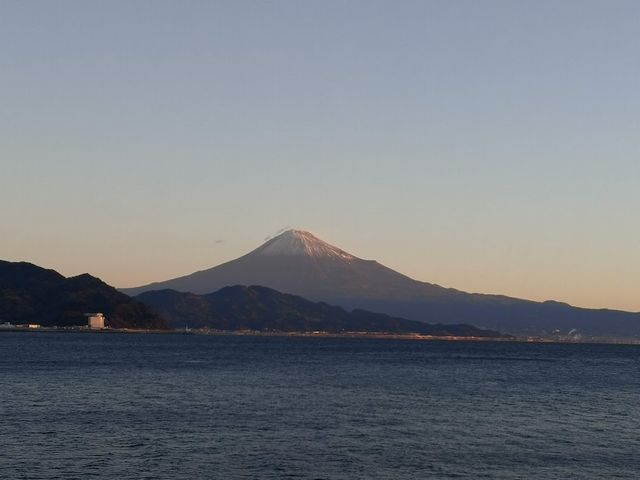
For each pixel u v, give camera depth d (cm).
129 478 3847
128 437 4906
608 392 8694
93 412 6038
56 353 16025
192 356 15950
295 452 4541
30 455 4309
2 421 5491
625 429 5597
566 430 5516
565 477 4025
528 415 6322
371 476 3994
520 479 3975
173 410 6238
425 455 4522
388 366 13500
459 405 6956
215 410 6281
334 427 5456
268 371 11262
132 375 9906
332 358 16525
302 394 7675
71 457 4278
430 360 16550
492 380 10431
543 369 13862
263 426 5447
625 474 4109
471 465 4275
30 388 7856
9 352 16088
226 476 3934
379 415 6116
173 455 4391
